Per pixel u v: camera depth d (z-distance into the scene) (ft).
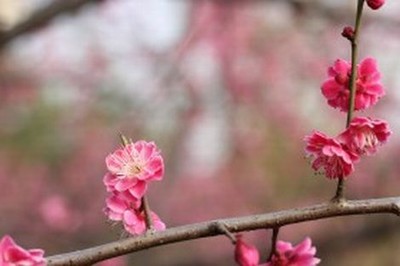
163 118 34.45
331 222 33.73
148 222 8.75
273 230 8.76
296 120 38.19
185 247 35.63
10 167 34.88
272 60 37.11
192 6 36.09
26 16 22.33
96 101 35.58
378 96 9.16
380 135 8.80
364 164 34.27
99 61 35.96
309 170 38.42
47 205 31.96
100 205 32.91
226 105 36.70
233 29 36.52
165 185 34.09
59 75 36.27
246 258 8.20
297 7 28.25
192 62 35.37
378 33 32.81
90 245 31.35
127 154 8.89
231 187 39.04
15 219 32.09
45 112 36.17
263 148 38.37
